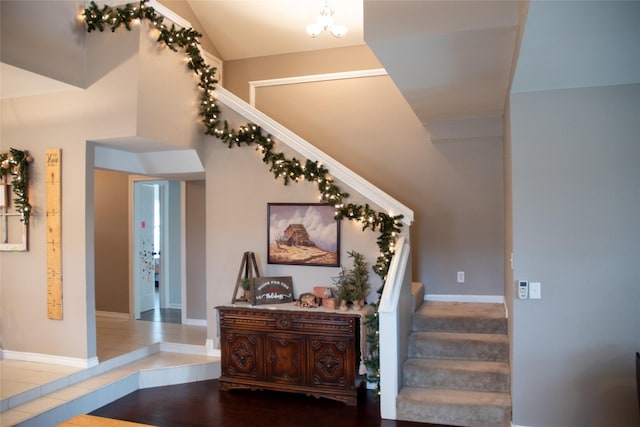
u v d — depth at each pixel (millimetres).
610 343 3332
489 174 5539
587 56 2932
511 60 3369
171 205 7820
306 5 5688
